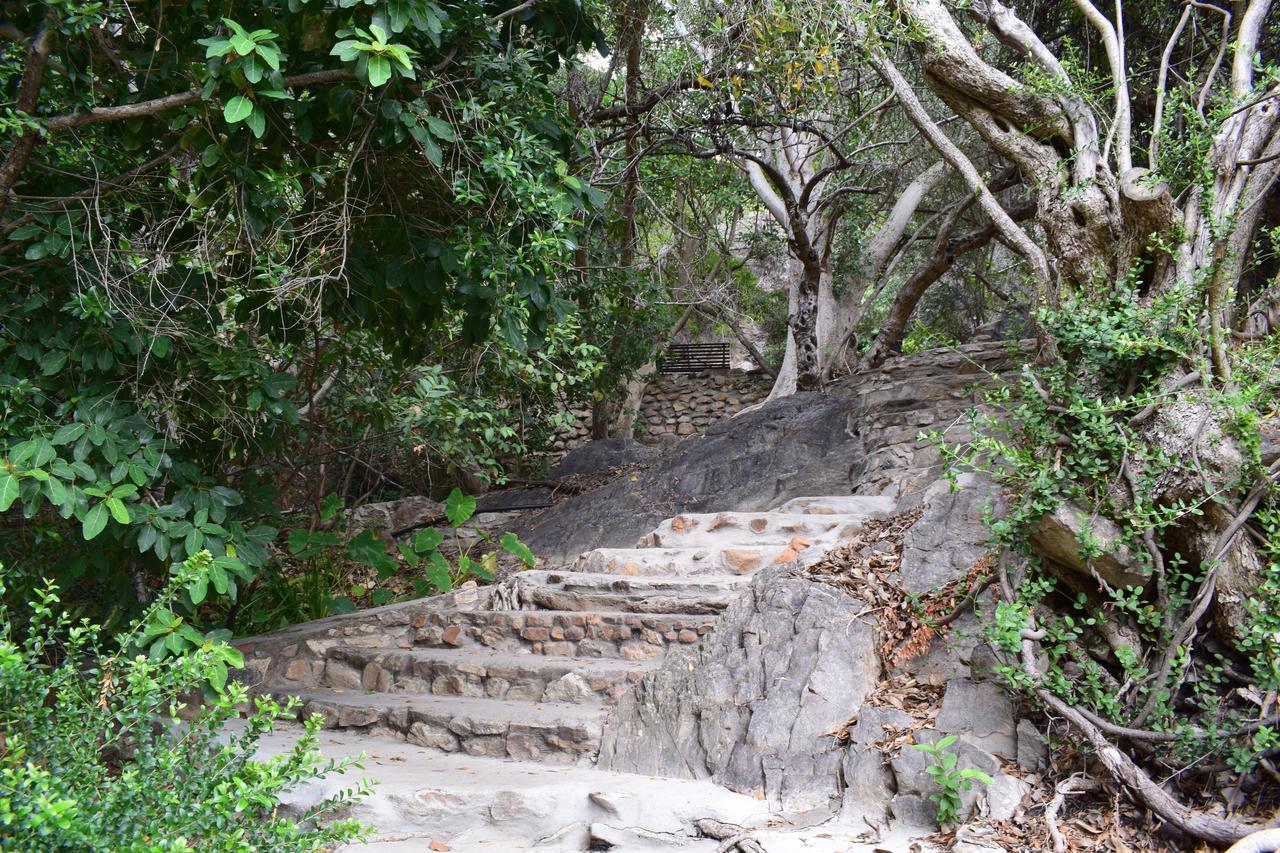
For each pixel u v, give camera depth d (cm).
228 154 400
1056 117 512
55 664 445
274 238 430
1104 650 415
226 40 351
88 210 402
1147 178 430
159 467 412
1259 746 337
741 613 510
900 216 1312
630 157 974
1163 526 390
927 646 455
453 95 440
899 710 423
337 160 474
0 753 275
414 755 485
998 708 410
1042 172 508
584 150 511
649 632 553
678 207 1367
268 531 443
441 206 472
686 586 585
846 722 428
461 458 851
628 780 430
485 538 857
